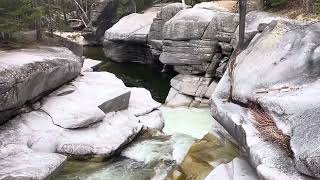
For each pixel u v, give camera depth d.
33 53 16.59
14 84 12.67
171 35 22.47
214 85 21.28
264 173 7.92
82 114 14.03
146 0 40.12
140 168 12.45
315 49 11.00
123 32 30.62
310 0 19.69
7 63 13.59
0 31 17.31
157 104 17.66
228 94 12.27
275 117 9.24
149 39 28.84
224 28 20.72
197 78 21.98
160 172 12.02
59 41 20.72
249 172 9.34
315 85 9.89
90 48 41.25
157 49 28.17
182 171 11.37
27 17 18.47
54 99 15.09
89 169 12.36
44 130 13.27
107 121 14.69
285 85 10.47
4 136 12.48
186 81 21.98
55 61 15.37
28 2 18.98
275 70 11.15
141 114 16.53
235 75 12.23
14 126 13.07
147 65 31.66
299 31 12.13
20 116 13.60
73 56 17.92
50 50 18.12
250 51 12.83
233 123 10.53
